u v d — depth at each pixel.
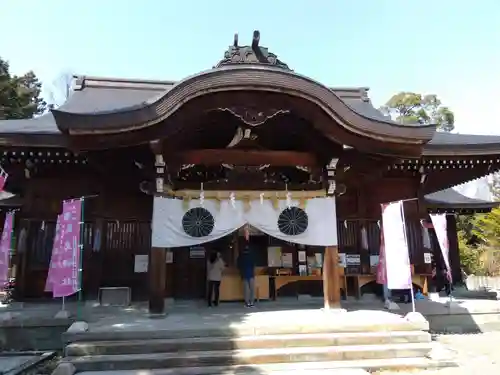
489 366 7.61
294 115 9.75
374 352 7.69
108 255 12.35
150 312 9.44
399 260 9.59
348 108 9.55
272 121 10.02
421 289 13.42
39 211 12.25
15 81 32.38
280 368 7.09
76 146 8.99
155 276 9.56
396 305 11.20
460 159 12.65
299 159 10.41
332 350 7.58
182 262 13.03
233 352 7.44
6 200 14.33
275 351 7.50
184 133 9.88
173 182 10.10
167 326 8.16
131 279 12.31
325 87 9.32
